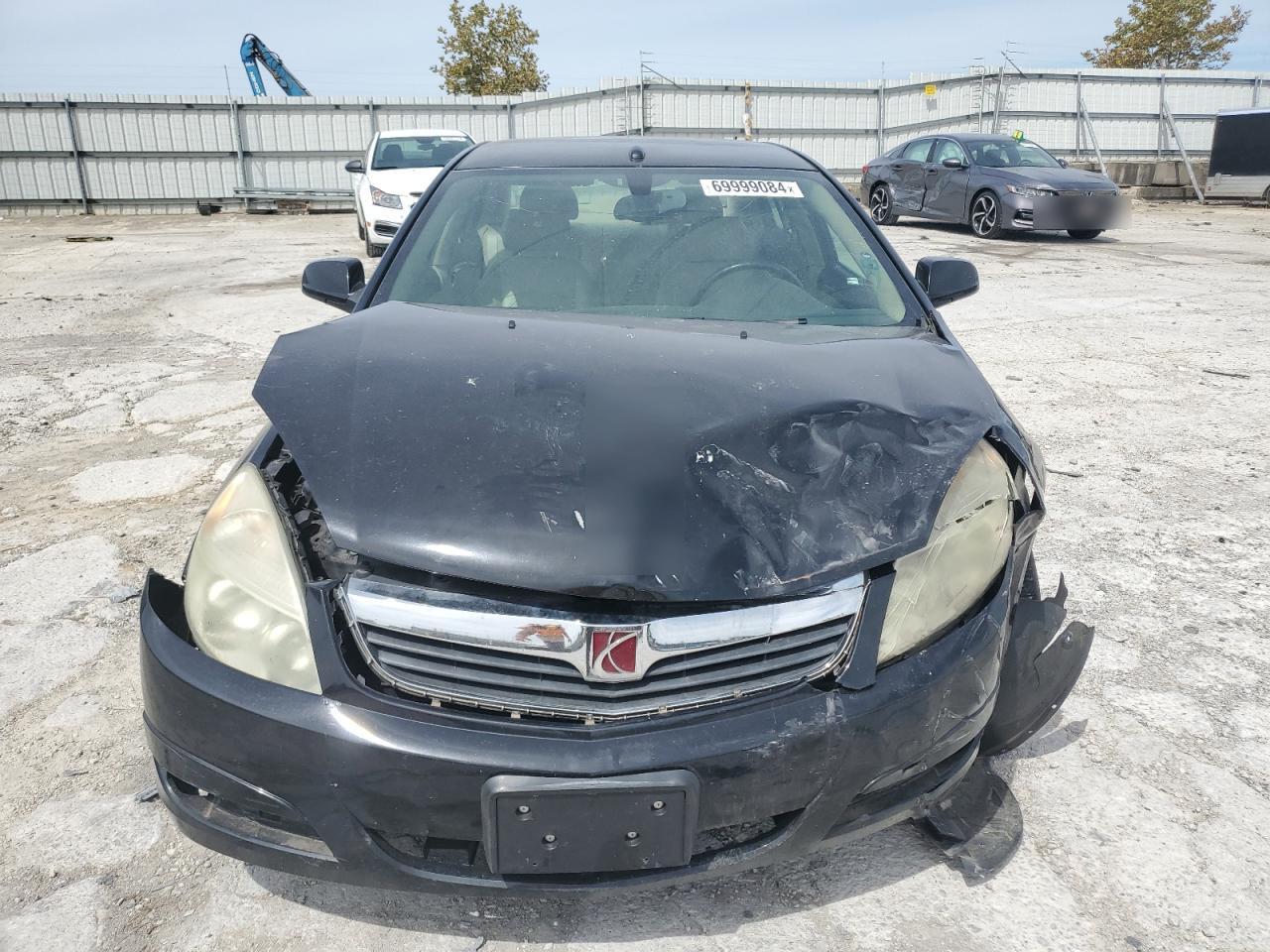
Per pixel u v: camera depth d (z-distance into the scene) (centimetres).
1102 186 1288
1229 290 917
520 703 158
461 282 268
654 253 275
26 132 2203
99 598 314
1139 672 278
